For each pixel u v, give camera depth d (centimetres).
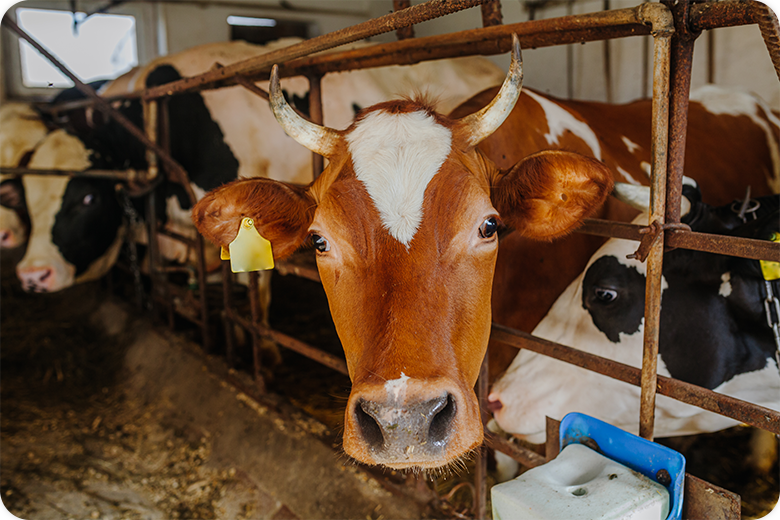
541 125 309
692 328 215
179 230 505
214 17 1009
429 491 257
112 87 553
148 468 362
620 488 148
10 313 604
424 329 150
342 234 164
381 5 1093
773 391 214
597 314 231
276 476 314
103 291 604
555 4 752
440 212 160
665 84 151
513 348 281
